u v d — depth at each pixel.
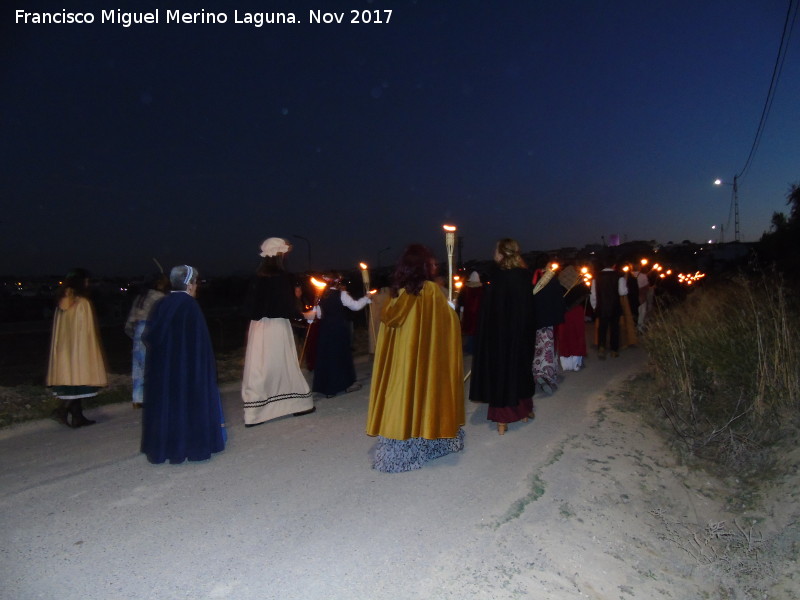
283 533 3.95
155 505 4.41
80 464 5.38
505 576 3.50
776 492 4.71
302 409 7.11
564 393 8.15
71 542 3.84
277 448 5.81
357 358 12.98
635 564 3.87
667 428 6.52
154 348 5.34
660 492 4.94
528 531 4.00
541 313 7.70
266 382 6.72
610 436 6.14
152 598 3.23
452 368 5.11
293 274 7.04
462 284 12.21
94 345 6.79
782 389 5.86
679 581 3.80
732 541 4.19
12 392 8.23
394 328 5.02
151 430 5.32
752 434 5.72
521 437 6.06
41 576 3.44
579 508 4.41
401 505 4.38
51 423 7.00
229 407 7.96
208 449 5.42
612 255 11.52
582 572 3.66
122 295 44.22
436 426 4.98
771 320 6.79
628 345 12.40
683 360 7.21
